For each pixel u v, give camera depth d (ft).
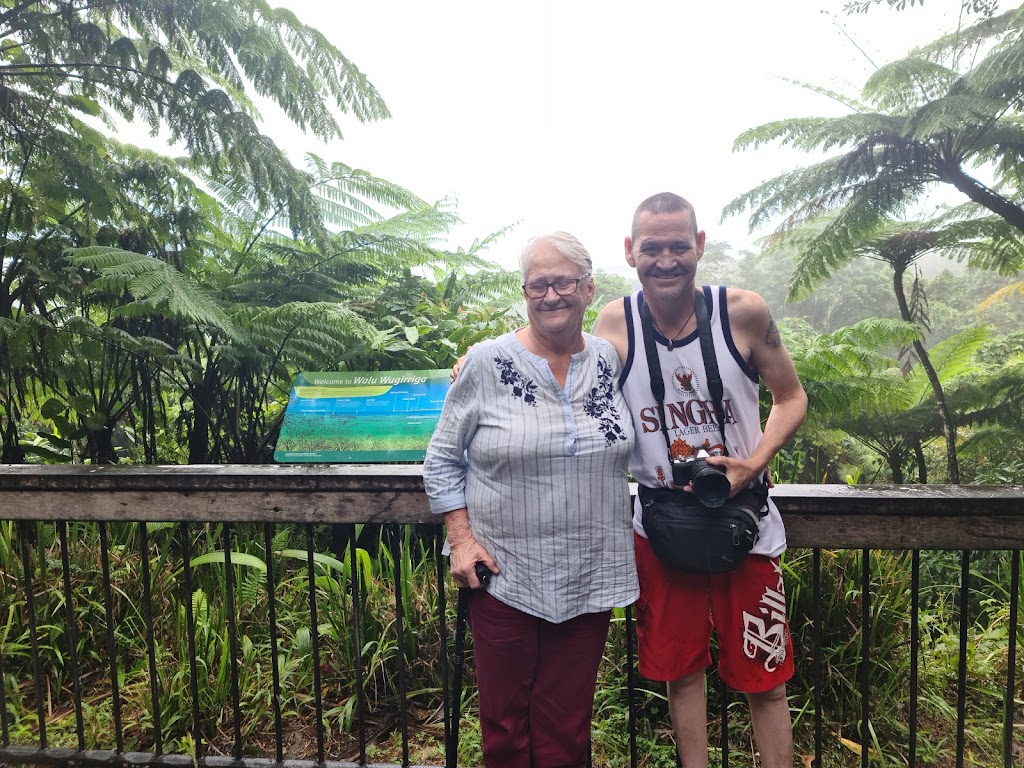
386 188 16.39
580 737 5.03
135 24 12.96
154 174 13.62
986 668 8.41
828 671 7.65
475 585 4.87
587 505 4.79
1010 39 15.89
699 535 4.89
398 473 6.04
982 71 15.37
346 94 14.82
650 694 7.50
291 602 9.46
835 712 7.58
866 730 5.87
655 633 5.47
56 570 9.25
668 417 5.27
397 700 7.81
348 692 8.00
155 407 15.14
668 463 5.28
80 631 8.63
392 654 8.05
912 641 5.67
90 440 12.08
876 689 7.65
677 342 5.25
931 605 10.55
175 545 10.61
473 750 7.07
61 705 7.88
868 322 14.92
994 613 10.09
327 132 14.21
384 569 9.61
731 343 5.18
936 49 18.31
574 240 4.75
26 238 11.33
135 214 13.19
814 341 14.87
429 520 6.05
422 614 8.36
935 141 16.79
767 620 5.33
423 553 9.59
